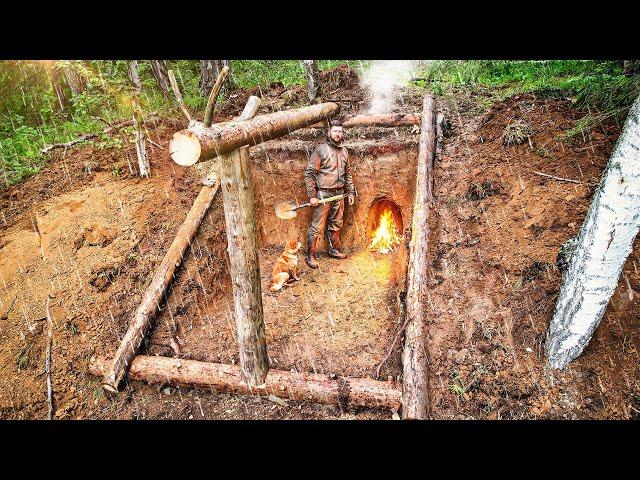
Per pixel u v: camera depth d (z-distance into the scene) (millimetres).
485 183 5387
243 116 3625
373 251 6781
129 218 5703
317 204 5984
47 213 5738
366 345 4691
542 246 4473
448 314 4328
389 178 6434
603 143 5059
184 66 10477
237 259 3662
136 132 6152
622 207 2975
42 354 4426
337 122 5902
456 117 6887
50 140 7293
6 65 8953
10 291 4914
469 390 3787
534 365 3773
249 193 3533
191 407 4102
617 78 5316
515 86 7453
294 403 4066
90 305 4824
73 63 6137
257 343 3961
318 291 5852
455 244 4941
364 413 3900
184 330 4871
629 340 3621
